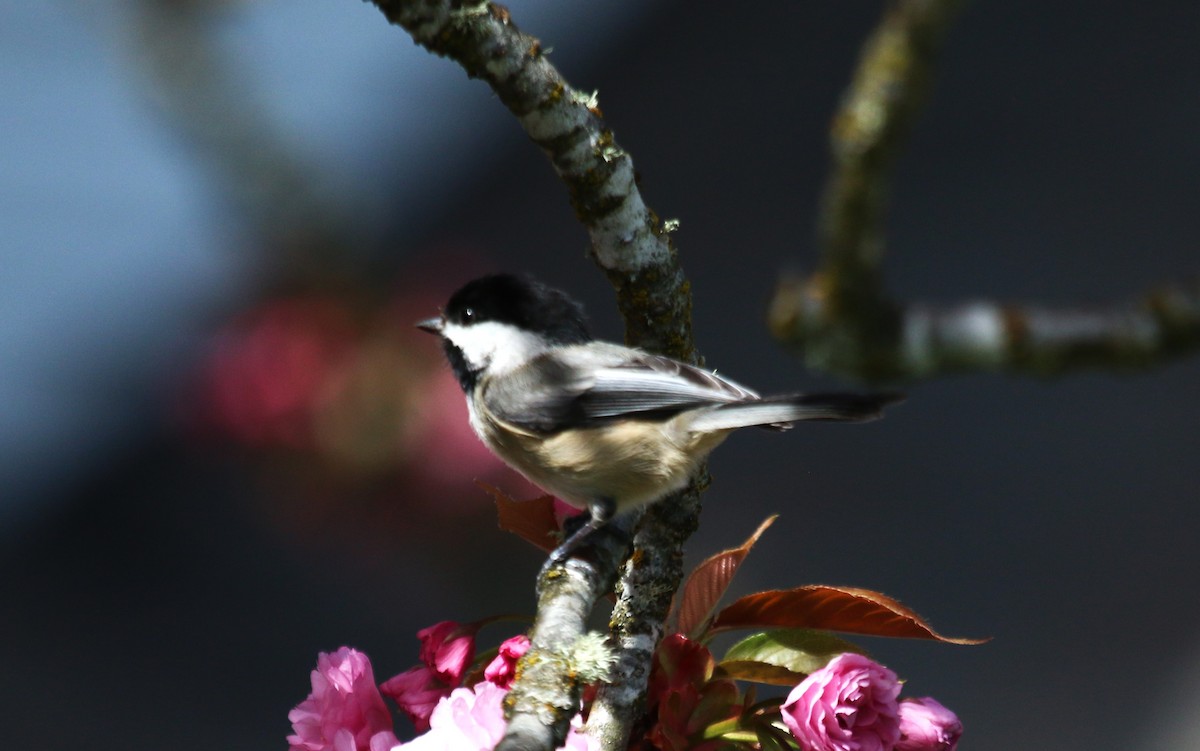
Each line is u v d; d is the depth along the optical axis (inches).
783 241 608.7
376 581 493.7
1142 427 544.4
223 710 474.9
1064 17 660.7
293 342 311.0
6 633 493.4
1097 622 474.6
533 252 584.4
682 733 153.3
